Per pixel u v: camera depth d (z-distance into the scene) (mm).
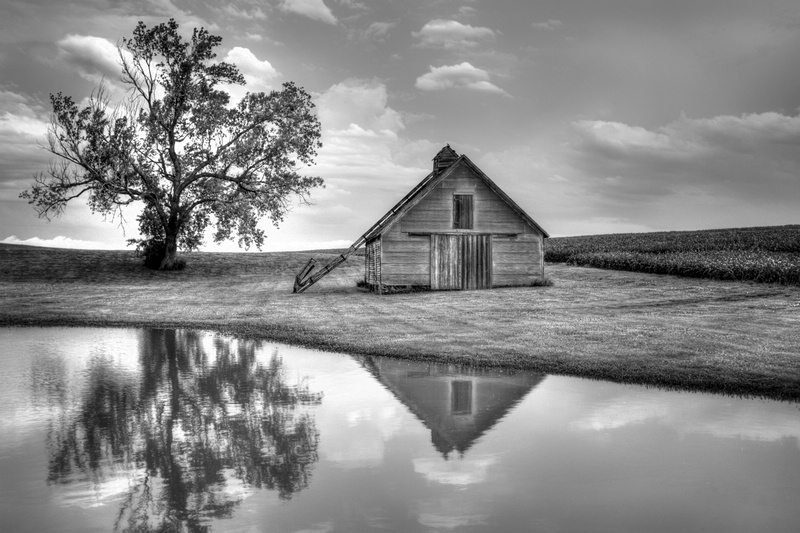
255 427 10703
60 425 10859
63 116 49094
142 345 20484
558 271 47719
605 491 7773
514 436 10102
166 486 8047
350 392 13375
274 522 6934
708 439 9844
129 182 51969
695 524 6879
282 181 52625
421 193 38250
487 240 39281
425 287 38500
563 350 17547
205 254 71438
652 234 90500
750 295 30781
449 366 16406
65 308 31625
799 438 9883
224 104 52625
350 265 62906
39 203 50438
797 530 6730
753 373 14188
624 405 12055
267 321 25922
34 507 7414
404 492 7781
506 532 6660
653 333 19953
